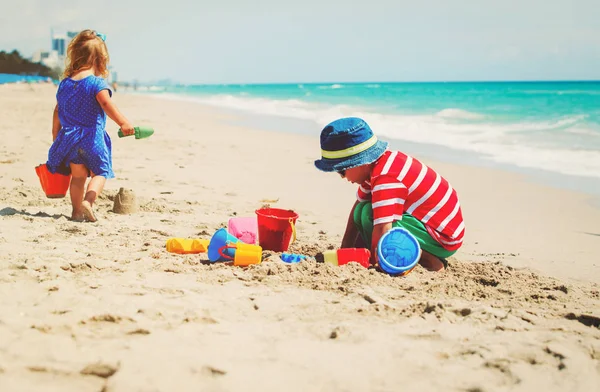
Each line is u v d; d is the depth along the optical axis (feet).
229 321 8.71
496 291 10.75
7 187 19.27
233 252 11.72
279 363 7.45
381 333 8.41
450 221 11.82
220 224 15.71
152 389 6.79
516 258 14.25
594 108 68.49
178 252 12.39
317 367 7.39
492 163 30.63
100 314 8.51
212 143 36.47
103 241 13.05
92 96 14.84
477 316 9.03
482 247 15.42
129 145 33.60
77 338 7.88
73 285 9.84
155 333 8.15
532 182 25.23
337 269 11.09
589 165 29.53
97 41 15.55
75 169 14.97
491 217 19.06
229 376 7.09
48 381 6.87
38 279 10.08
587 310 9.63
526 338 8.32
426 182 11.61
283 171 26.45
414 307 9.39
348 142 11.20
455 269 12.40
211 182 23.13
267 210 12.94
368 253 11.75
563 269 13.37
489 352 7.85
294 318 8.91
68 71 15.37
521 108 72.59
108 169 15.49
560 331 8.70
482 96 113.29
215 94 189.98
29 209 16.16
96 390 6.77
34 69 263.08
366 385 7.03
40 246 12.22
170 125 50.03
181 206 18.25
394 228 11.29
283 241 12.53
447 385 7.10
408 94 139.74
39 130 38.09
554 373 7.44
